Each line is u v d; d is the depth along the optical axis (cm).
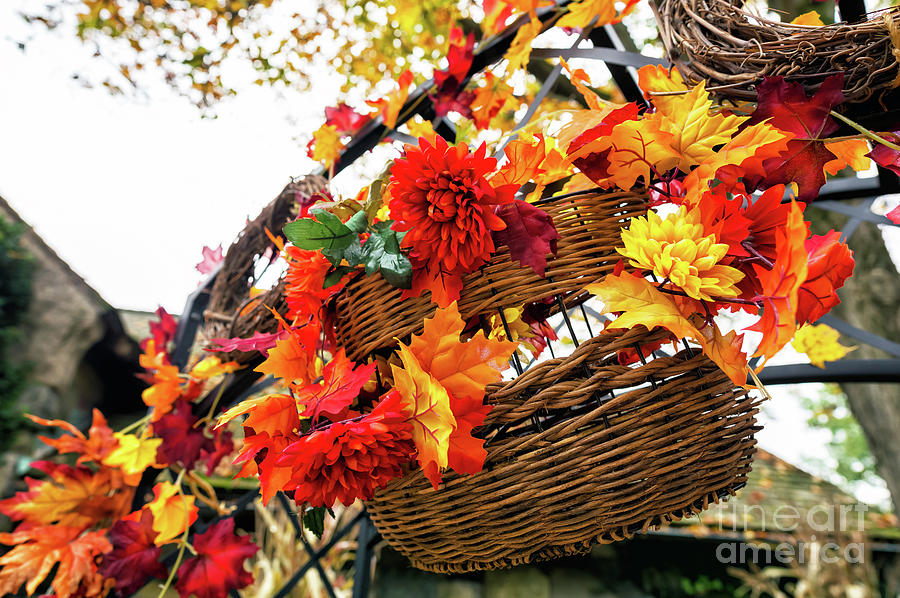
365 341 59
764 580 353
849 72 48
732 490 55
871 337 112
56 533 104
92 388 450
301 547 282
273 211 102
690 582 353
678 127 52
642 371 51
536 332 74
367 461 49
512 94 99
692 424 52
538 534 53
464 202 51
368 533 144
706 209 50
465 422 51
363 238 57
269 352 60
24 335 398
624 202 56
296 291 61
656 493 51
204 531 110
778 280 45
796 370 117
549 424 55
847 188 96
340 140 105
